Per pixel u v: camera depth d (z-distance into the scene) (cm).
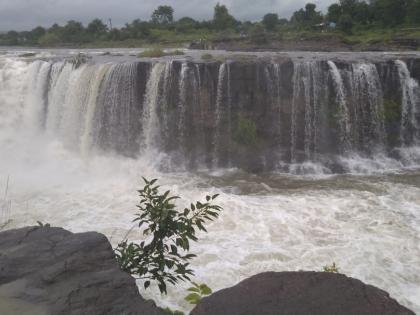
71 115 1855
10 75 2002
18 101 1995
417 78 1867
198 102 1745
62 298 443
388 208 1252
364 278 899
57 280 471
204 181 1533
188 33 6112
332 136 1800
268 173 1648
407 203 1295
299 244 1035
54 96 1894
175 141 1766
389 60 1856
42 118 1970
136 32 5912
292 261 959
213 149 1745
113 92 1773
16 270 488
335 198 1335
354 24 5066
